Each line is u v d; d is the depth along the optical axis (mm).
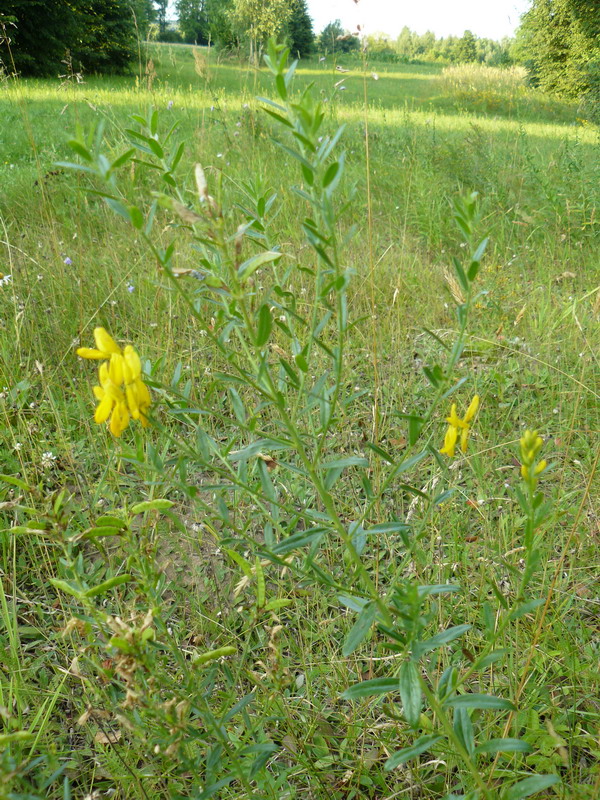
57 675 1845
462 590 2074
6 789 1074
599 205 5586
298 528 2408
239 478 1471
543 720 1729
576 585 2109
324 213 1146
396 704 1860
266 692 1676
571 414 3025
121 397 1091
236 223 3627
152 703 1205
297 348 1524
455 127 11852
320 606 2078
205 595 2154
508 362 3449
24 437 2561
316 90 9172
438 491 2424
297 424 2695
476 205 1135
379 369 3416
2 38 5422
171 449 2537
